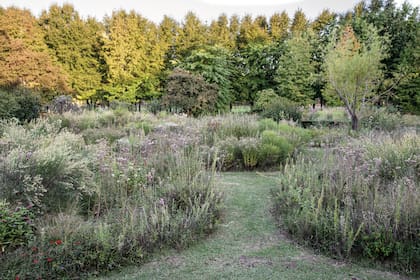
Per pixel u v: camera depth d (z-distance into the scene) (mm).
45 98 14359
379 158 4332
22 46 14273
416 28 16297
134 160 4516
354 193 3438
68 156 3588
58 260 2295
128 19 21297
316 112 13852
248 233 3188
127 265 2512
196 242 2949
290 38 20000
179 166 4344
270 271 2436
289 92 18000
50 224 2820
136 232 2701
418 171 4188
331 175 3867
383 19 17500
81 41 19797
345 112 13164
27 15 18297
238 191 4648
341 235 2709
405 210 2727
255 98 19531
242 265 2535
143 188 3781
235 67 20984
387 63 17234
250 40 22578
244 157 6047
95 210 3400
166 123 8797
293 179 4098
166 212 2971
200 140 6809
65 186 3279
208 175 4133
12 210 2719
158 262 2580
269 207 3957
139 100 20750
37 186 2951
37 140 4180
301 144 7305
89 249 2449
